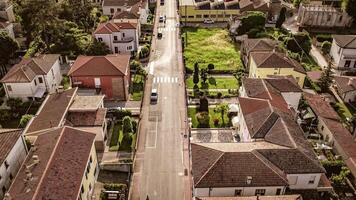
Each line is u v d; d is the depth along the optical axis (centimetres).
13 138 5688
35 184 4675
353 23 12775
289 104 7631
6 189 5388
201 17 12588
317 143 6962
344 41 10138
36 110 7738
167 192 5928
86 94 7844
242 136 6831
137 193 5906
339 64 10112
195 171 5406
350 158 6347
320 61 10475
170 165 6469
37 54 9888
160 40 11200
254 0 13112
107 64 8131
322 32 12362
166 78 9175
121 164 6234
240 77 9169
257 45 9456
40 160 5150
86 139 5722
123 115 7556
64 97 7144
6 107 7888
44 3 10150
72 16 11481
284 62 8400
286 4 14050
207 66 9644
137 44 10544
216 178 5225
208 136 7144
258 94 7206
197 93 8519
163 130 7344
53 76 8450
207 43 11131
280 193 5325
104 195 5691
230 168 5312
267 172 5291
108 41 10038
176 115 7800
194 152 5712
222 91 8650
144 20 12112
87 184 5428
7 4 10538
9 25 10162
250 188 5228
